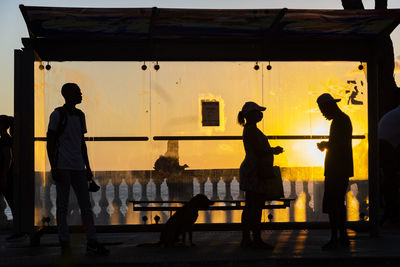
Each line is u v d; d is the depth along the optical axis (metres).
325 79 8.15
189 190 8.09
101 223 7.97
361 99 8.12
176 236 6.82
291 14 6.82
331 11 6.82
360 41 7.85
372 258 5.86
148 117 8.04
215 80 8.12
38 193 7.25
